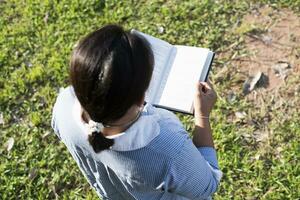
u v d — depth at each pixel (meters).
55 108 1.69
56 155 3.41
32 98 3.76
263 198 3.02
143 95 1.37
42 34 4.15
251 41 3.80
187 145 1.55
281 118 3.36
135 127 1.46
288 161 3.14
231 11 4.00
